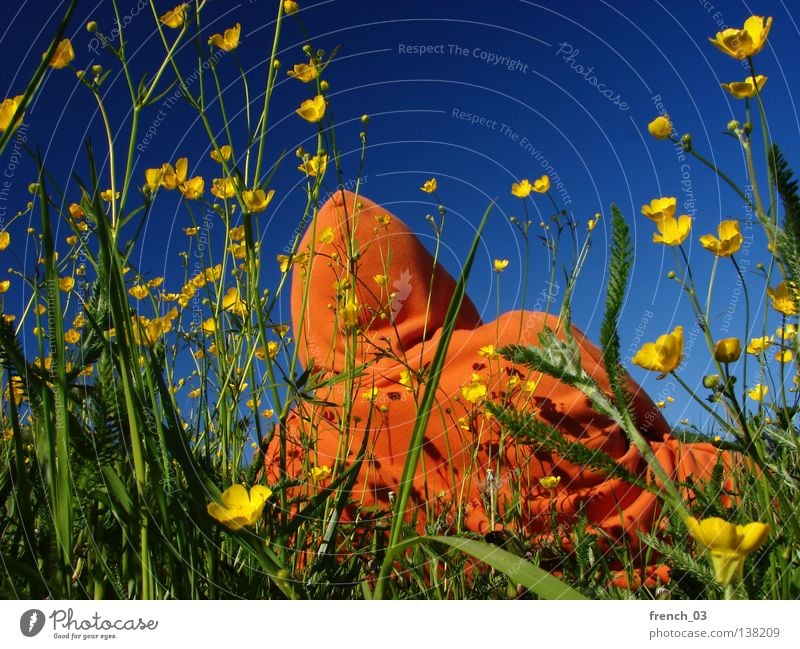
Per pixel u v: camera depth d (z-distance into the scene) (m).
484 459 1.13
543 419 1.10
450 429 1.16
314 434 0.97
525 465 1.10
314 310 1.38
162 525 0.44
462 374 1.20
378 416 1.17
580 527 0.72
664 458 1.07
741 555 0.30
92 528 0.46
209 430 0.73
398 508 0.40
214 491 0.41
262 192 0.68
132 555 0.49
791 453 0.43
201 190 0.75
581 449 0.33
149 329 0.60
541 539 0.78
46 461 0.43
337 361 1.30
